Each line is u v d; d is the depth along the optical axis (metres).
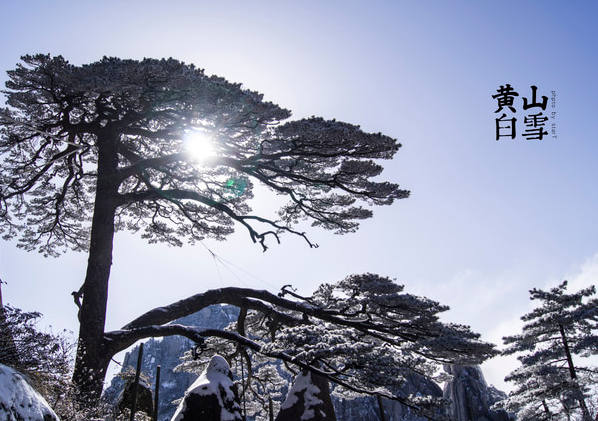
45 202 30.36
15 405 8.16
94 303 22.06
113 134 23.78
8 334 10.32
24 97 21.33
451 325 22.19
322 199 26.47
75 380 16.81
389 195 24.47
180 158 24.17
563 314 28.08
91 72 19.22
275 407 27.33
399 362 17.17
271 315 27.48
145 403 19.94
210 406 12.47
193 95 19.56
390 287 22.33
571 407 27.30
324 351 15.66
